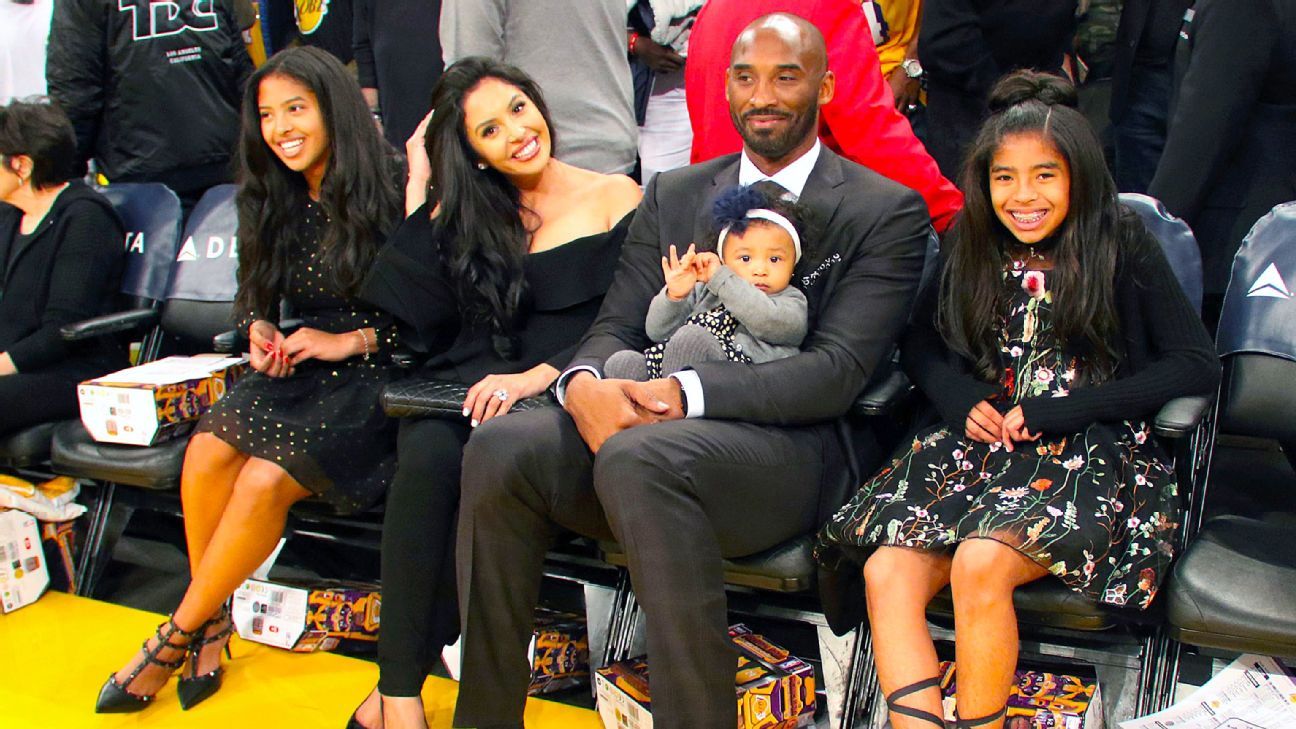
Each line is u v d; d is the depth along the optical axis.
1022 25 2.72
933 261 2.41
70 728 2.38
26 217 3.26
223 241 3.26
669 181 2.36
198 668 2.48
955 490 2.02
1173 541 2.00
